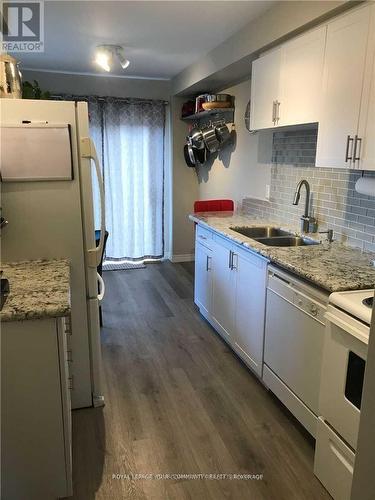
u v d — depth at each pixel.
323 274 1.90
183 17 2.79
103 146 4.88
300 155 3.02
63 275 1.82
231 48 3.23
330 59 2.09
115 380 2.65
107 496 1.74
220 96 4.03
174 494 1.75
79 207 2.07
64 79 4.69
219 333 3.28
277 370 2.30
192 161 5.02
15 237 2.02
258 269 2.47
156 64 4.22
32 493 1.61
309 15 2.24
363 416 1.18
